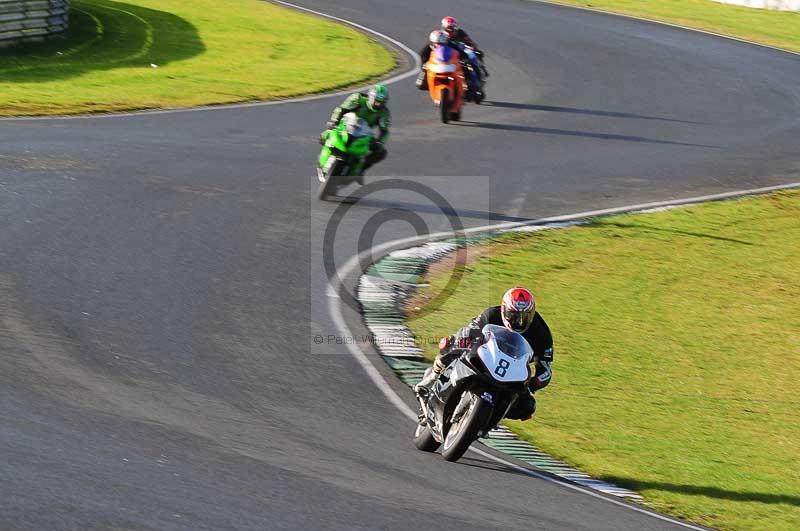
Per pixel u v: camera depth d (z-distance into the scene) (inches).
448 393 1083.9
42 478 842.8
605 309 1743.4
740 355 1622.8
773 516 1109.7
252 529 796.6
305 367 1334.9
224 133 2620.6
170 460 944.3
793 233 2287.2
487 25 4443.9
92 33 3836.1
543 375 1117.7
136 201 1950.1
